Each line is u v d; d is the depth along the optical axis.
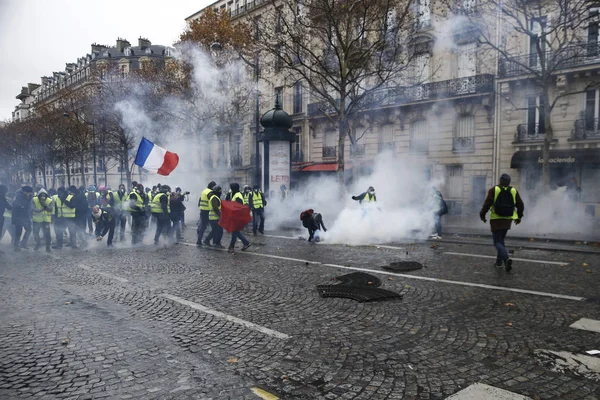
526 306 5.40
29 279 7.37
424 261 8.70
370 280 6.91
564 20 15.35
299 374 3.58
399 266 8.09
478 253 9.71
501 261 8.01
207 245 11.74
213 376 3.54
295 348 4.13
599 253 9.52
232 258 9.45
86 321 5.00
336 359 3.87
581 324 4.70
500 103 20.97
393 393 3.23
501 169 21.19
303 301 5.80
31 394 3.23
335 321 4.94
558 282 6.70
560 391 3.23
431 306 5.48
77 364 3.79
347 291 6.22
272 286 6.69
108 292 6.40
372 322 4.88
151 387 3.35
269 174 18.92
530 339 4.28
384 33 17.58
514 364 3.71
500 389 3.27
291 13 20.81
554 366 3.66
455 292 6.14
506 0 16.41
